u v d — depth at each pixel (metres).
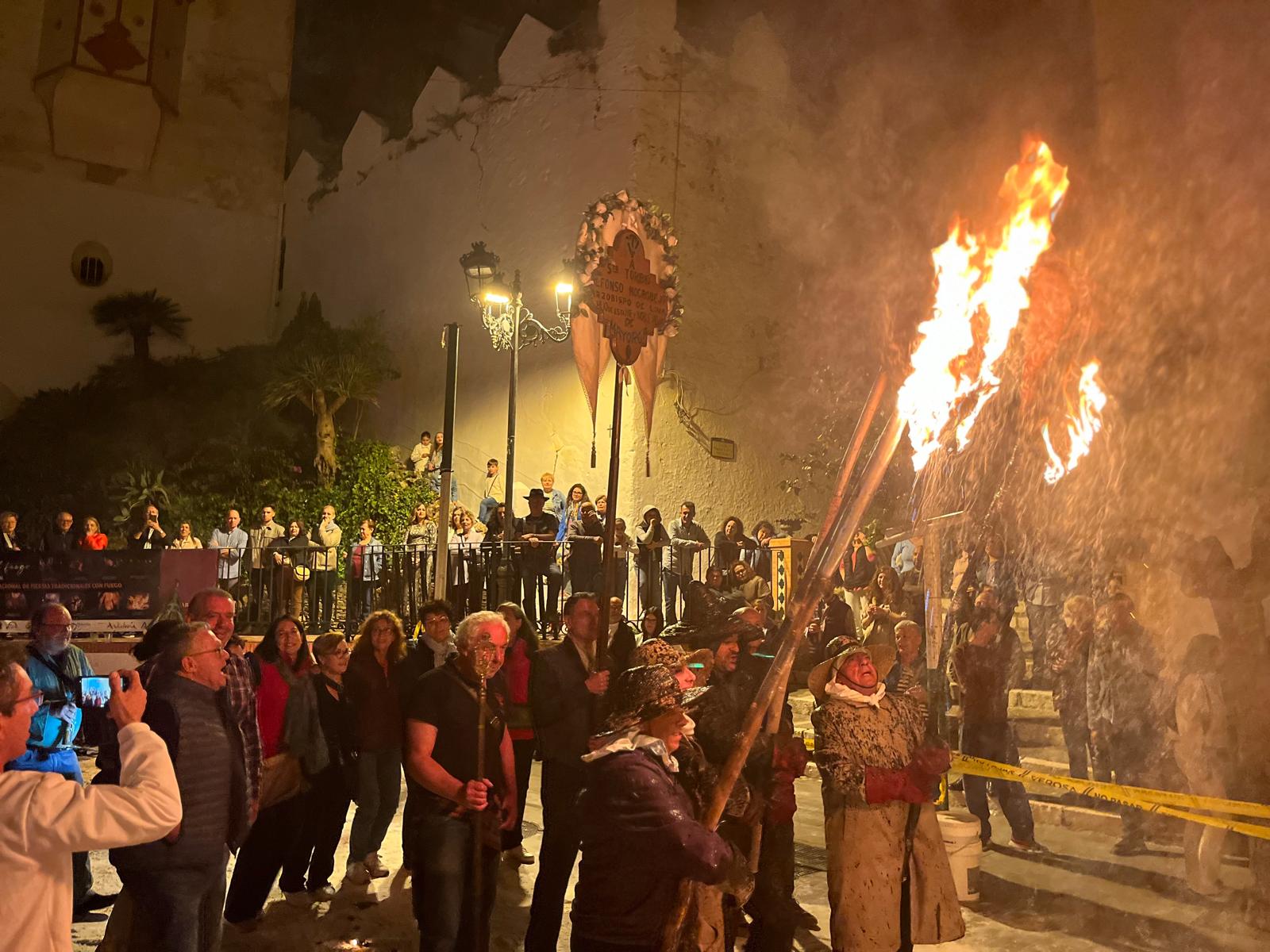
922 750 4.30
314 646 6.03
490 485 16.42
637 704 3.33
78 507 18.92
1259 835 5.26
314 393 19.05
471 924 4.09
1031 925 5.36
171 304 21.00
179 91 21.45
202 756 3.79
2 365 19.64
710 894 3.60
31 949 2.29
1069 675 7.61
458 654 4.35
